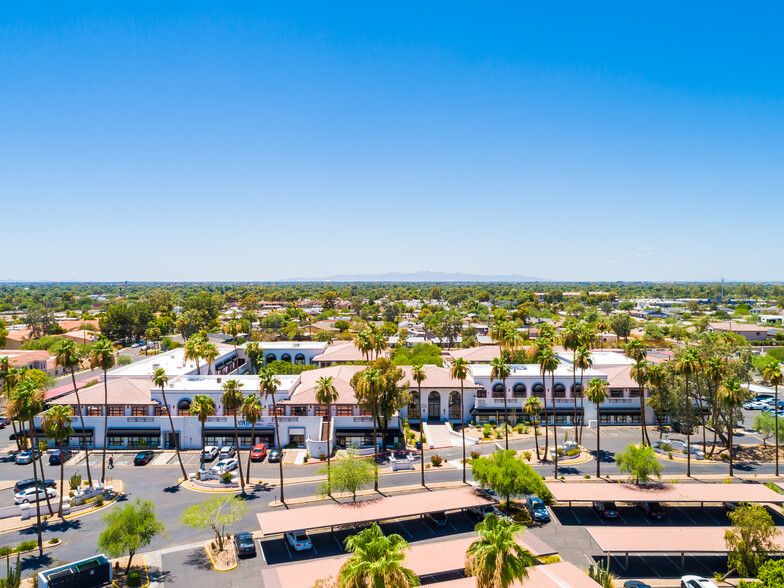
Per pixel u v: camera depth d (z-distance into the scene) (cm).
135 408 8700
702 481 7112
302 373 10550
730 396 7231
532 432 9225
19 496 6394
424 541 5369
